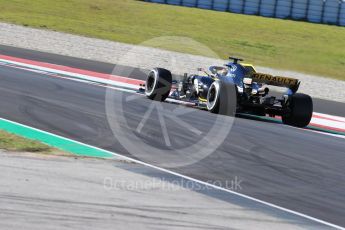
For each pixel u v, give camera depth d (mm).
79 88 49656
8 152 25750
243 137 35031
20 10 125938
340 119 56312
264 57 114250
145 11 145500
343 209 23000
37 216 17938
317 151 34250
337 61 121625
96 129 33219
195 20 143875
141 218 18828
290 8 163875
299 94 43094
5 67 58125
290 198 23547
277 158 30734
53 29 109250
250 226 19359
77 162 25312
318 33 148875
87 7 140375
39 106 38656
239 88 41312
